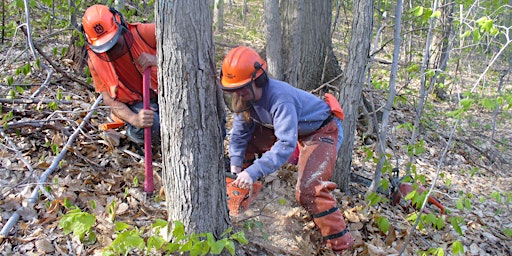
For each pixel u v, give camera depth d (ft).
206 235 7.09
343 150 12.01
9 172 9.73
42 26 19.22
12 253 7.70
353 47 11.32
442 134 21.71
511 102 8.55
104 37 9.74
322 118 9.67
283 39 14.30
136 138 11.00
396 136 18.92
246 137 9.98
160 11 6.73
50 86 13.97
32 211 8.73
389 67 27.09
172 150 7.42
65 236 8.30
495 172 18.98
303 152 9.73
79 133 11.57
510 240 13.08
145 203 9.67
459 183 16.74
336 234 9.46
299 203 9.87
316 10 16.44
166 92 7.14
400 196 12.27
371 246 10.09
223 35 33.17
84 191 9.55
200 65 6.97
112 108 10.66
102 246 8.20
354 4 11.10
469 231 12.89
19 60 15.21
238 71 8.00
